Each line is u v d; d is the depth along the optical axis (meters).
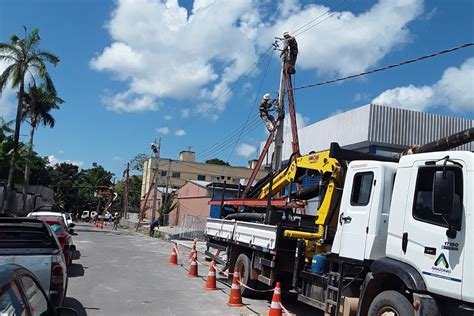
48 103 42.53
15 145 35.69
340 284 8.10
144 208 66.88
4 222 9.12
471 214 5.87
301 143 28.02
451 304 6.08
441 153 6.50
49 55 35.59
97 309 10.02
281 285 10.87
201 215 50.47
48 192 69.06
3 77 34.81
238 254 13.36
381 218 7.64
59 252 8.37
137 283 13.73
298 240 9.86
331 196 9.66
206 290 13.09
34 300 4.02
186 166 84.19
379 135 21.70
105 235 39.22
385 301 6.73
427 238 6.39
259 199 13.36
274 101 21.97
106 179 110.88
